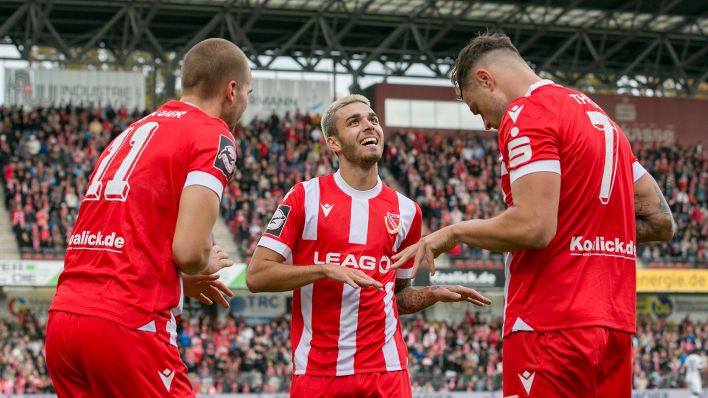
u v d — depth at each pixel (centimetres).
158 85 11488
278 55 10894
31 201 9006
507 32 11194
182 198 1420
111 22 9831
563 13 10212
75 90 10744
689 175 11631
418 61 11706
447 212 10469
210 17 10431
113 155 1465
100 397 1412
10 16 10200
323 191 1912
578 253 1346
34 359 7938
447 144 11400
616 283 1368
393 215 1927
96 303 1390
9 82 10538
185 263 1398
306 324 1883
